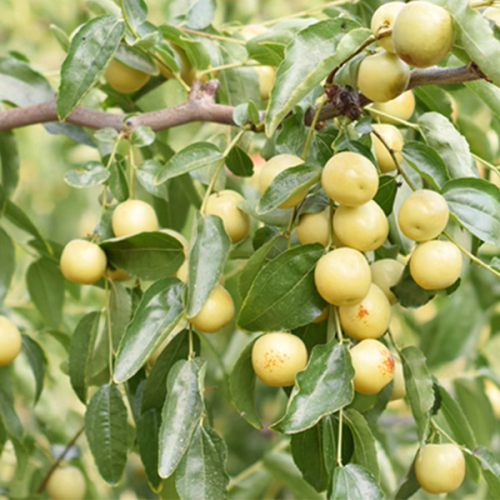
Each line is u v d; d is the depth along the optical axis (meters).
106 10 1.17
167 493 1.16
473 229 1.06
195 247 1.08
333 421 1.08
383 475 1.30
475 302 1.39
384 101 1.05
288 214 1.09
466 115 1.26
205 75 1.21
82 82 1.11
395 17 1.02
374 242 1.05
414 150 1.07
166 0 1.31
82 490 1.30
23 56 1.31
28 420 1.38
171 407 1.06
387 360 1.06
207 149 1.11
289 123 1.10
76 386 1.16
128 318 1.14
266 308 1.06
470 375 1.37
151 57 1.19
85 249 1.13
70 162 1.71
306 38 1.02
